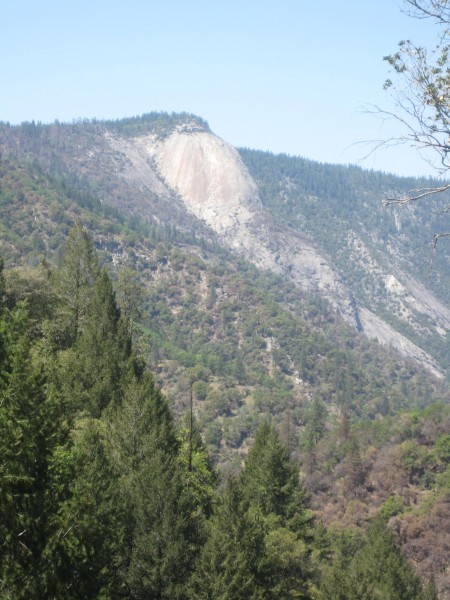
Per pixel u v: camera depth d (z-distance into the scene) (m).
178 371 189.62
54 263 185.50
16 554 19.72
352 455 103.81
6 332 22.42
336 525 89.56
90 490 26.12
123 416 43.81
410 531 86.81
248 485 55.12
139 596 33.69
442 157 11.05
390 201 11.23
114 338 55.56
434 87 10.94
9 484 19.67
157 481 36.09
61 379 48.16
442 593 75.75
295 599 44.16
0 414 20.06
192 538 36.66
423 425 112.19
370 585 46.66
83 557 21.81
